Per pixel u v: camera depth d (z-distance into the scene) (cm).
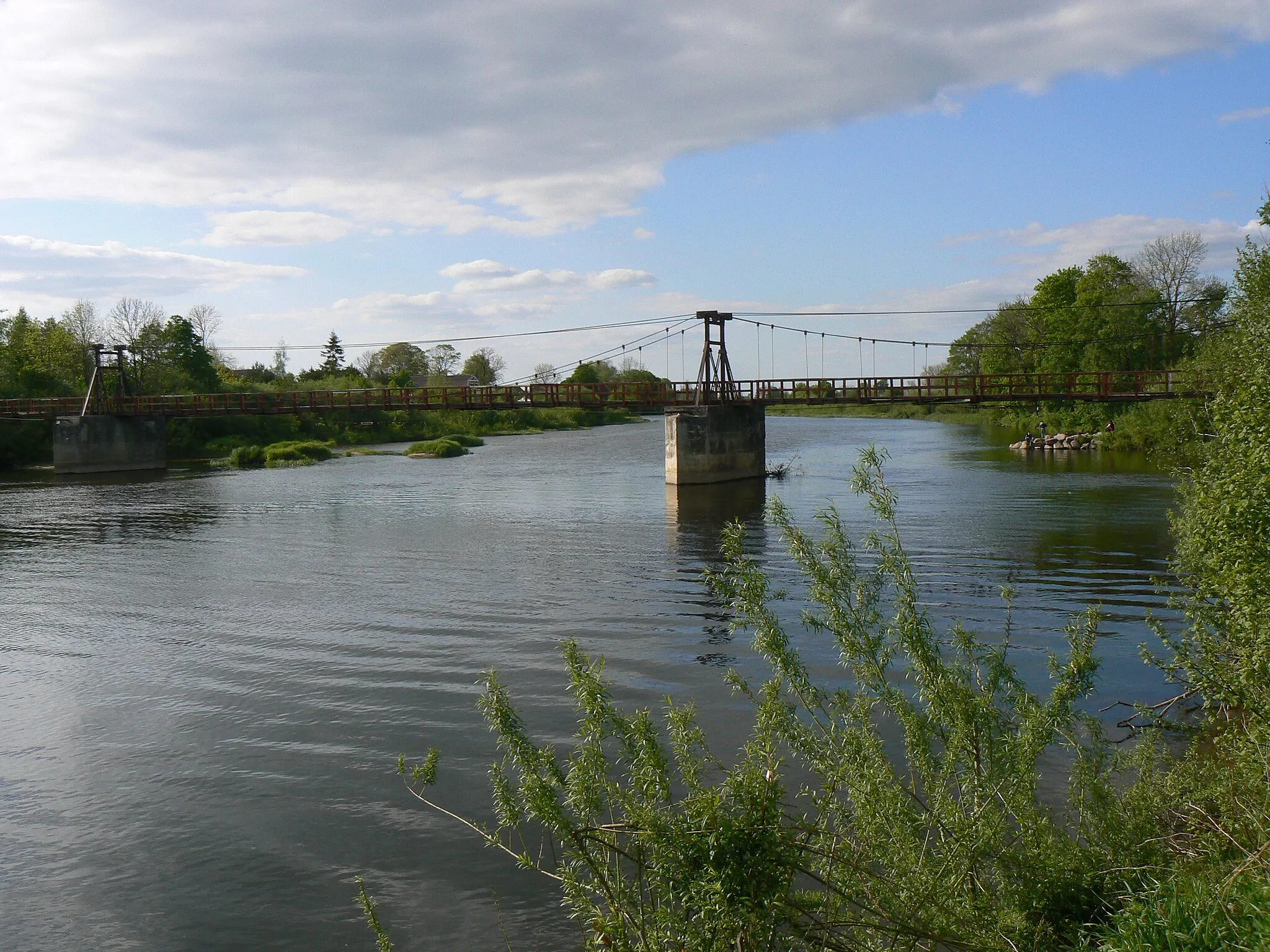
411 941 793
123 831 1022
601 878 455
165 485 5366
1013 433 8875
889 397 5300
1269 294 1528
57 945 812
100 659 1705
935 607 1934
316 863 935
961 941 475
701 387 5094
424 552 2905
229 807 1073
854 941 463
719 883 379
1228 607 862
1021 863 557
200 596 2281
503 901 850
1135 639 1655
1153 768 727
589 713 506
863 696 600
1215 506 809
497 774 509
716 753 1136
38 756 1242
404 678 1548
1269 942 443
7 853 980
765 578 621
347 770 1168
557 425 12688
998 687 616
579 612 2023
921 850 525
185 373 9494
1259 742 695
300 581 2461
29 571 2645
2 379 7594
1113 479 4525
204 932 825
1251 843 586
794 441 8112
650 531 3284
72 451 6444
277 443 8144
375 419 10500
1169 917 488
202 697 1473
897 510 3519
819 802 550
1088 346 7394
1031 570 2352
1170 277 7456
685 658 1625
